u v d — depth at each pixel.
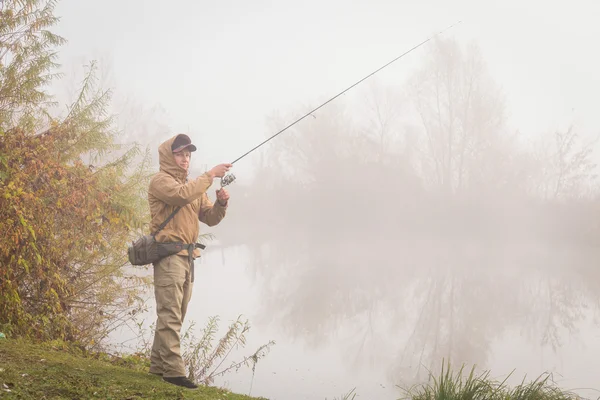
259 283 19.06
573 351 11.76
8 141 7.23
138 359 6.67
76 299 8.02
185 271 4.89
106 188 8.13
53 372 4.19
